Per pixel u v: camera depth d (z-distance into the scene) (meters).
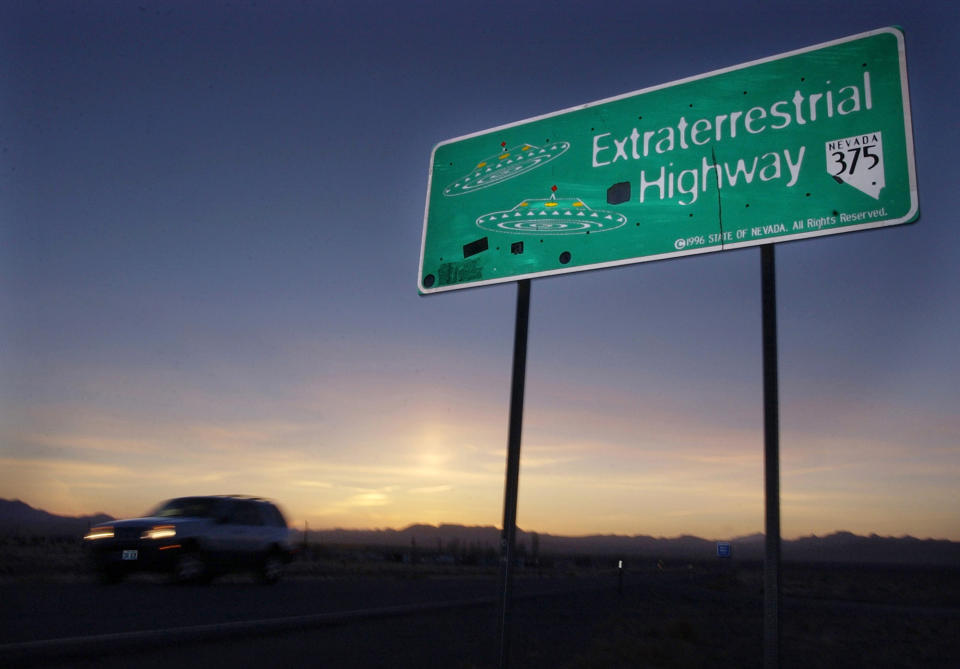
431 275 8.77
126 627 10.30
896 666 12.27
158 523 16.73
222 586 17.80
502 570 7.08
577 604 20.19
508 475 7.29
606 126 8.09
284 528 19.73
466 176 8.85
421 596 19.38
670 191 7.53
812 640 15.05
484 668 8.98
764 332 6.52
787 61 7.21
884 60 6.76
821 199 6.74
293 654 9.20
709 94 7.57
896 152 6.52
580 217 7.98
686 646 12.07
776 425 6.07
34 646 8.45
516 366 7.74
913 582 72.75
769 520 5.85
